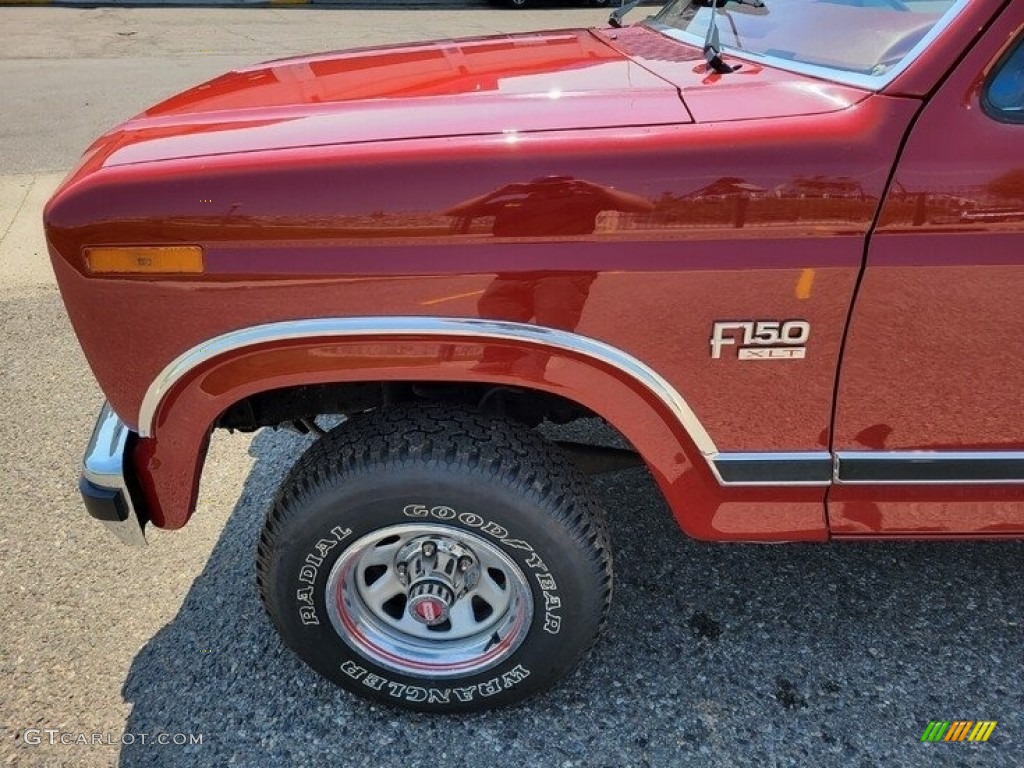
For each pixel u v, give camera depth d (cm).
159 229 153
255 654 231
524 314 156
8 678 224
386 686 203
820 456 170
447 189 149
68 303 165
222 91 203
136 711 215
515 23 1462
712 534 182
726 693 216
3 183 616
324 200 150
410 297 156
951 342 156
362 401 204
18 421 343
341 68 218
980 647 227
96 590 255
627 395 166
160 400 169
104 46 1203
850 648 228
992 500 177
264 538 184
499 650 196
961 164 143
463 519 176
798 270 151
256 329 159
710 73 183
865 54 164
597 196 148
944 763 196
